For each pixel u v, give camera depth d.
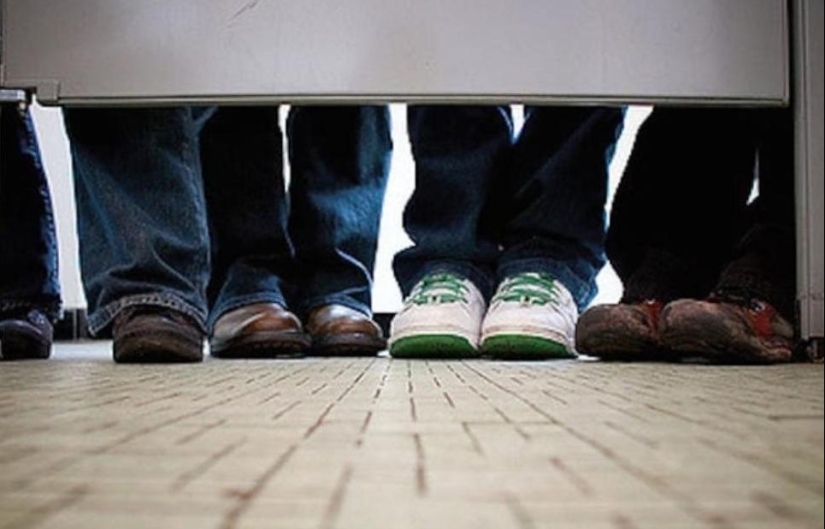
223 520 0.27
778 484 0.32
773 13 1.00
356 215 1.38
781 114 1.09
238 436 0.43
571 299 1.22
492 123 1.26
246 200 1.31
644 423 0.47
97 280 1.15
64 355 1.39
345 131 1.38
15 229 1.25
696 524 0.26
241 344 1.21
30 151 1.26
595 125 1.24
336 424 0.47
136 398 0.62
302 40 0.99
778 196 1.11
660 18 1.00
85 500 0.30
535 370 0.92
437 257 1.29
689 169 1.17
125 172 1.12
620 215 1.22
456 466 0.35
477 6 0.99
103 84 1.00
